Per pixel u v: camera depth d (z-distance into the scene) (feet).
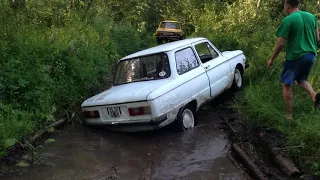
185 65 20.92
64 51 26.25
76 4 44.39
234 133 18.56
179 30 78.28
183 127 19.43
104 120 19.33
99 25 43.14
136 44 49.60
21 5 31.58
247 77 26.94
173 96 18.75
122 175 14.26
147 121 17.75
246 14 57.41
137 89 19.02
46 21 35.29
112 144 17.90
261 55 28.37
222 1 76.69
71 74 25.16
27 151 16.76
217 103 24.63
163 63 20.34
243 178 13.70
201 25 68.74
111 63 36.42
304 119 17.12
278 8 59.47
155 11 104.68
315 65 21.76
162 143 17.80
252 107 20.13
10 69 20.31
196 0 88.22
